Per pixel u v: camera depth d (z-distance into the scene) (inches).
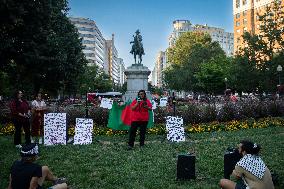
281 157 428.5
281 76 1899.6
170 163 402.3
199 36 3560.5
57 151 486.0
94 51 6752.0
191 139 597.0
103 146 531.8
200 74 2861.7
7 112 877.8
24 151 206.1
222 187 244.1
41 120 626.2
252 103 909.8
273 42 1982.0
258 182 219.0
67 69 1653.5
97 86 3880.4
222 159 414.6
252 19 4092.0
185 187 306.0
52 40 1344.7
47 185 310.3
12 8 924.6
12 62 1430.9
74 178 340.5
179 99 2128.4
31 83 1769.2
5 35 1101.1
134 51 1464.1
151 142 571.5
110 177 344.5
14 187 204.1
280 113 908.0
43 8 1082.7
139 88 1259.8
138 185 315.9
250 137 602.9
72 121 802.8
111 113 669.3
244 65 2044.8
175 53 3585.1
